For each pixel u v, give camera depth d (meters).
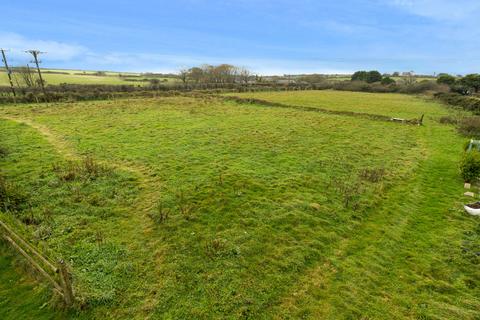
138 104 38.62
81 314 6.78
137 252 8.87
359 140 23.83
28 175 13.82
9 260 8.44
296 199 12.64
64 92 44.22
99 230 9.84
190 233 9.91
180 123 26.92
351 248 9.91
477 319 7.32
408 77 115.38
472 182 16.03
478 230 11.30
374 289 8.13
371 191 14.14
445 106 49.16
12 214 9.83
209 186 13.23
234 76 109.12
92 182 13.27
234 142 21.05
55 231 9.63
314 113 36.16
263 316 7.07
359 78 112.88
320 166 16.98
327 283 8.23
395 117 36.38
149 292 7.48
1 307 6.90
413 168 17.88
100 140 20.36
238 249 9.22
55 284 7.12
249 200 12.27
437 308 7.59
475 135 26.72
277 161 17.41
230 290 7.71
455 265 9.29
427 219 12.09
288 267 8.71
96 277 7.80
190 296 7.46
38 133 21.83
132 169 15.21
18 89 44.12
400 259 9.49
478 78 69.31
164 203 11.58
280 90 77.25
